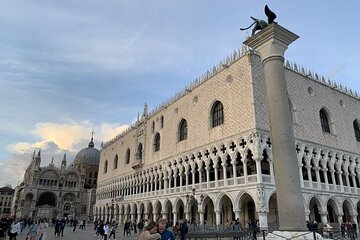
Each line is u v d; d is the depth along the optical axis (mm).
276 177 16828
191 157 49281
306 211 38781
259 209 34031
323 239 15219
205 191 43594
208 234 27719
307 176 43844
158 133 63875
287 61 47594
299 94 46500
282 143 17031
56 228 39625
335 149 48125
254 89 39781
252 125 38031
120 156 83562
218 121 46000
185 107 54750
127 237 39125
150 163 63750
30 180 106938
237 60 43812
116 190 81562
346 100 55875
